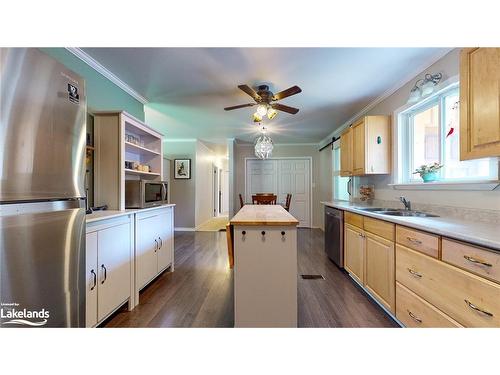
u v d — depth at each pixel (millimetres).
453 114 2203
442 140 2287
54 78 1186
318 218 6602
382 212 2641
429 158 2578
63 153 1240
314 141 6414
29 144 1059
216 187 9266
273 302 1750
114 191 2352
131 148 2945
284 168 6719
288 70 2496
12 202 987
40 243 1096
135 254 2305
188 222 6203
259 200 4594
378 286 2197
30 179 1062
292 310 1746
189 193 6203
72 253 1273
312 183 6637
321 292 2568
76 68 2150
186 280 2938
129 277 2205
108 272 1895
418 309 1612
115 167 2359
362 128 3162
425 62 2342
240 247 1767
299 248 4449
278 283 1753
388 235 2014
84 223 1371
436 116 2484
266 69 2467
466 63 1498
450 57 2104
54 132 1186
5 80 969
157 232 2826
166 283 2844
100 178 2369
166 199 3246
